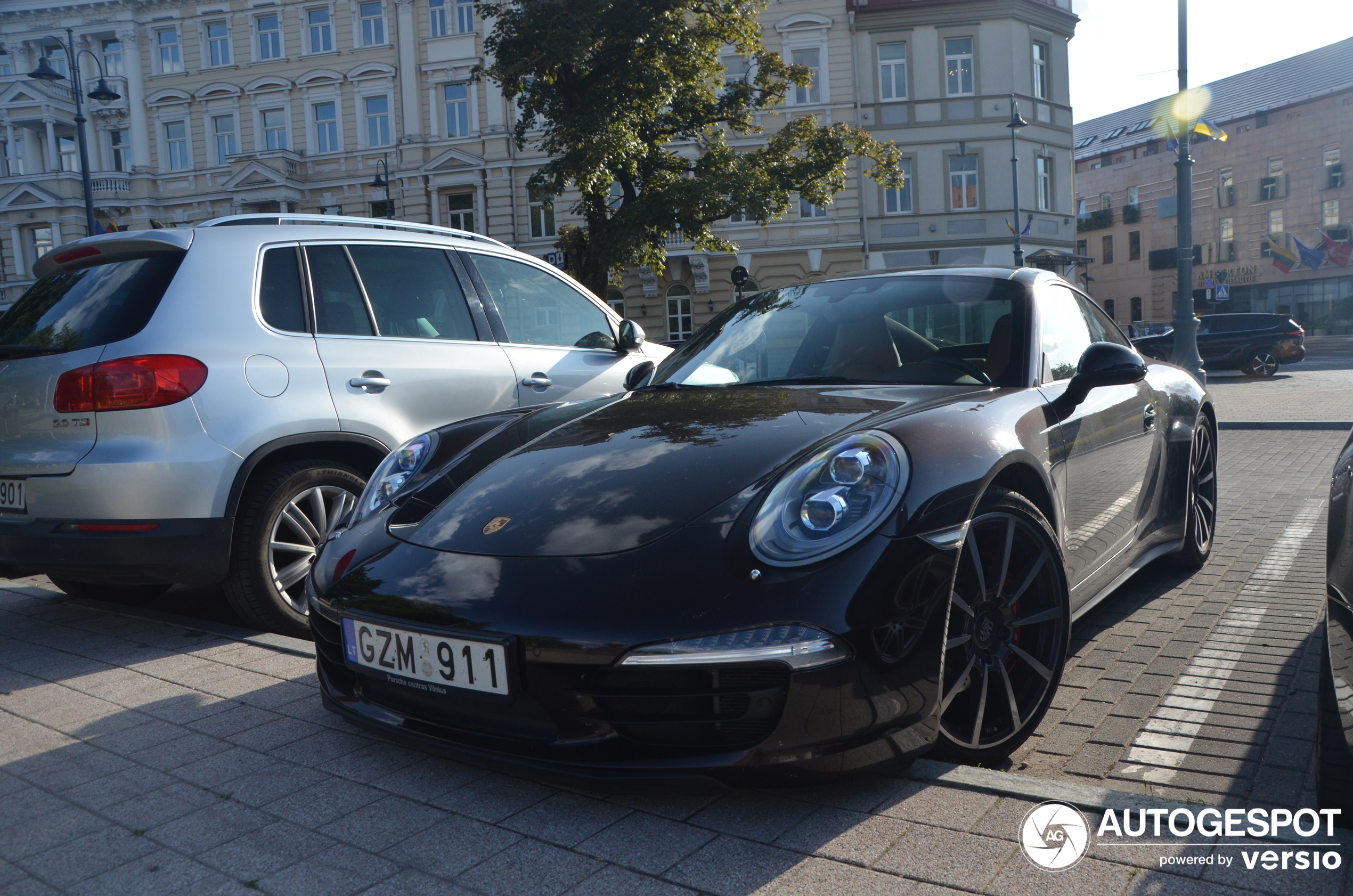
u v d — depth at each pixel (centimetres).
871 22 2692
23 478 322
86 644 334
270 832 191
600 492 217
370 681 221
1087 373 280
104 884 174
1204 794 209
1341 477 199
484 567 205
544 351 454
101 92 1855
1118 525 320
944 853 171
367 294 390
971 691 216
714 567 189
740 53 1953
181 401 318
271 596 341
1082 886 159
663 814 192
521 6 1716
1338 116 4147
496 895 166
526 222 2806
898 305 310
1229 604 362
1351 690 167
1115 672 292
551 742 192
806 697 180
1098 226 5247
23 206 3155
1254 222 4503
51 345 325
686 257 2733
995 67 2694
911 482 202
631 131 1705
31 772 225
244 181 2931
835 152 1944
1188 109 1406
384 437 373
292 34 2958
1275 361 2055
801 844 177
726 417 248
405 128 2878
